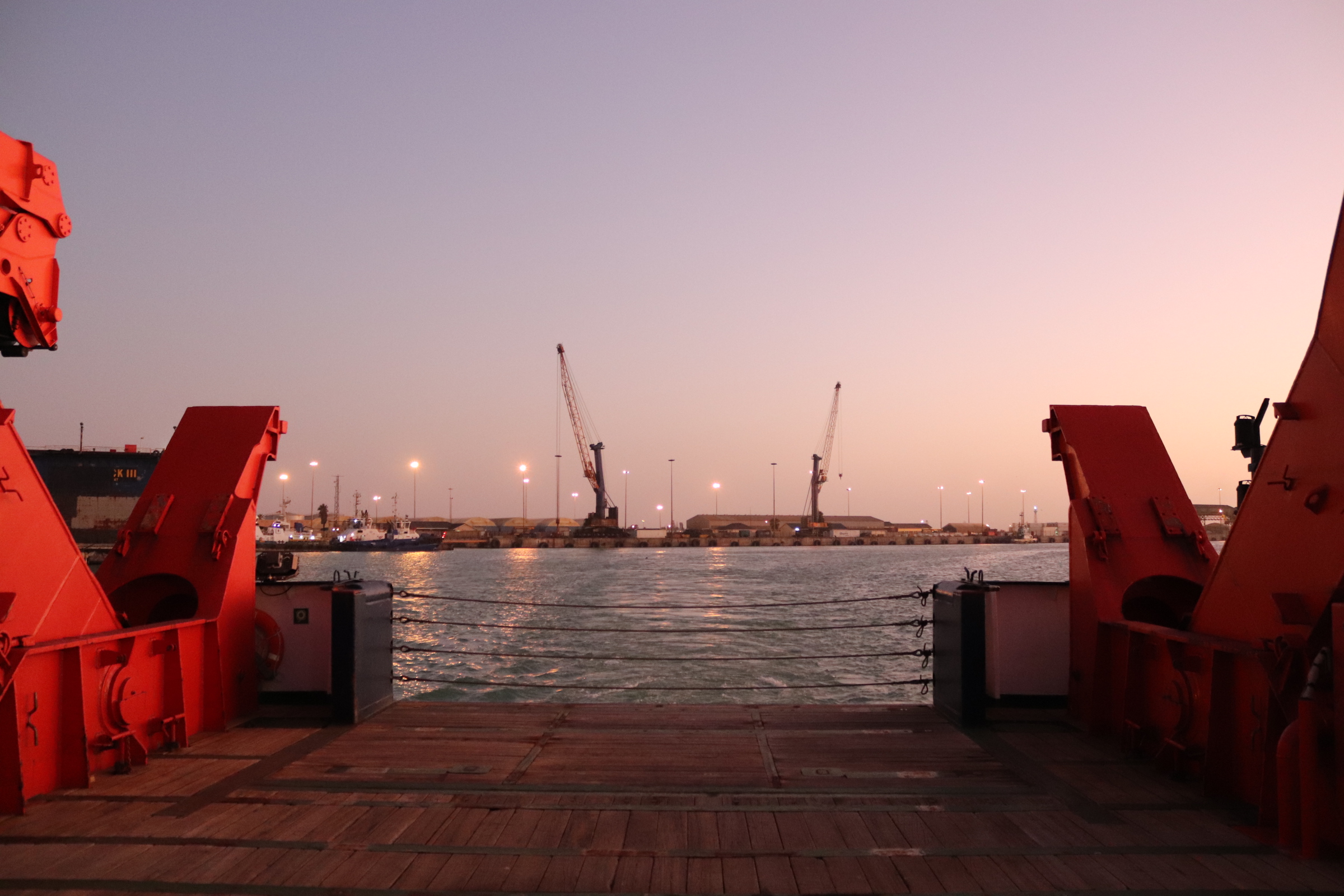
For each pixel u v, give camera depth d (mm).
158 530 6688
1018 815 4523
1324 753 3967
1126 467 6621
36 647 4605
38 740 4840
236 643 6715
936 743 6012
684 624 33656
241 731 6398
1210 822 4391
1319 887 3584
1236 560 4832
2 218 4438
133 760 5484
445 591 54344
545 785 5066
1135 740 5590
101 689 5328
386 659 7273
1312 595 4137
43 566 4871
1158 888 3598
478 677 18547
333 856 3975
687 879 3715
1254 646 4520
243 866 3857
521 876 3750
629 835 4250
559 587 59219
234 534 6680
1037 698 6949
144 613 6848
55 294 4867
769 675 18641
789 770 5359
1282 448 4488
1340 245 4070
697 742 6039
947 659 6824
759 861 3910
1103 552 6238
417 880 3709
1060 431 7047
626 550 182625
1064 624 6977
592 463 180625
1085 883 3660
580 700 15680
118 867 3840
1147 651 5633
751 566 100750
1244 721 4645
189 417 7348
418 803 4738
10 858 3945
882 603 45719
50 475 67438
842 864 3887
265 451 7383
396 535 157000
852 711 7062
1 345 4734
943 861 3914
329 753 5762
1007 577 70688
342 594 6664
